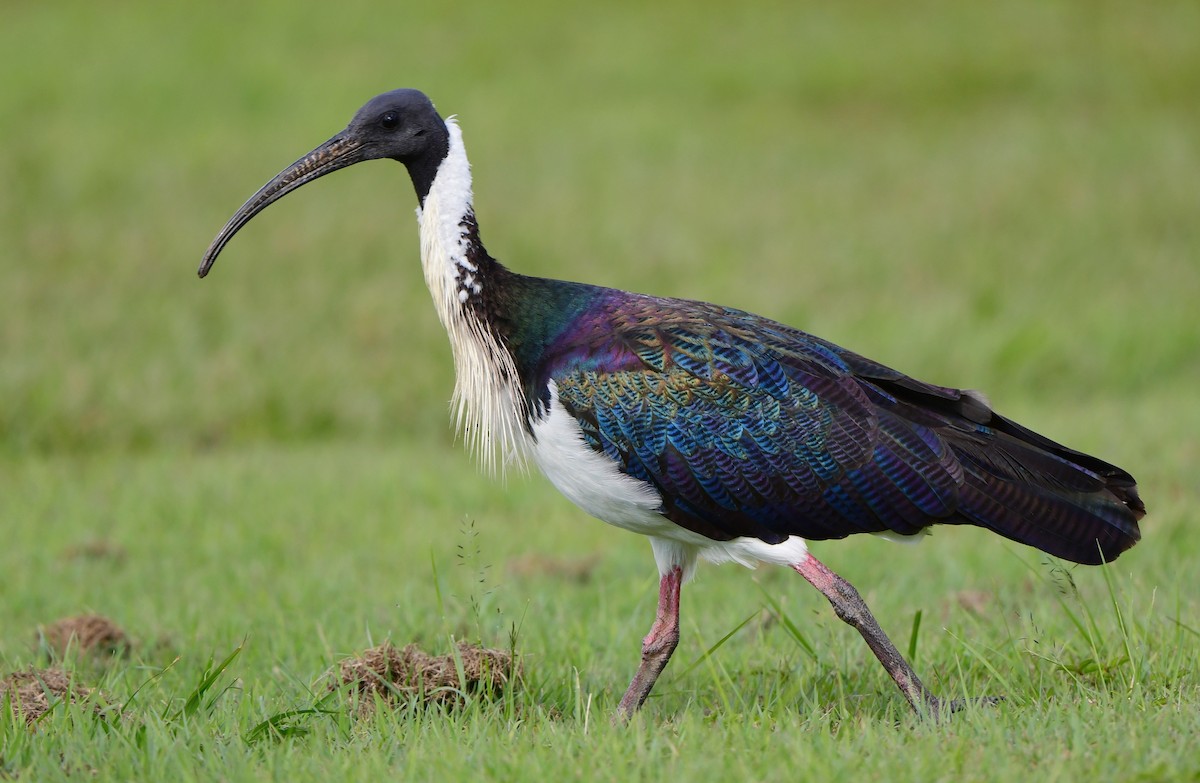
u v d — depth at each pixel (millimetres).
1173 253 24062
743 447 8016
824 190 28109
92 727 7504
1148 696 7613
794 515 8031
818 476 7969
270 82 36406
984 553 11945
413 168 8992
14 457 17062
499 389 8578
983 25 39938
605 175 29312
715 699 8523
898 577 11375
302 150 31266
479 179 29062
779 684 8406
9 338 20172
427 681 8188
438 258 8750
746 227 25656
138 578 12008
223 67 37562
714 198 27562
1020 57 37406
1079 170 28812
